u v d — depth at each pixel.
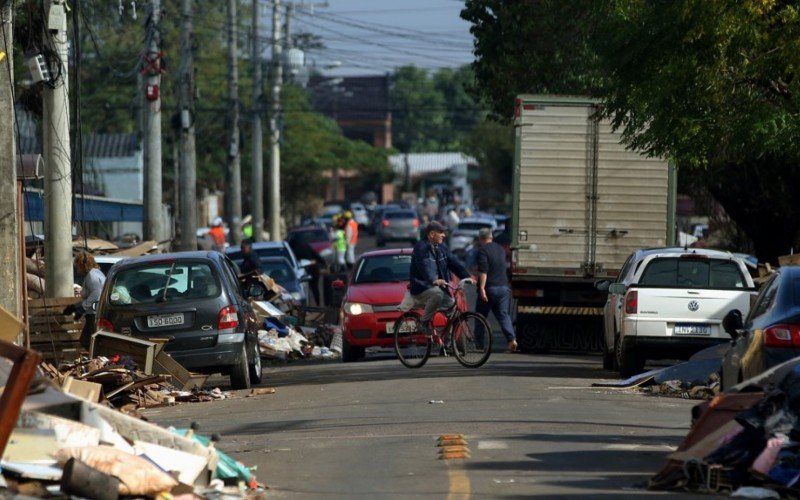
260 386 59.38
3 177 48.12
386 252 76.94
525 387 53.03
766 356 39.34
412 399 48.84
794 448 28.09
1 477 24.39
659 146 54.59
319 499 28.22
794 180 91.81
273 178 181.00
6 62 47.84
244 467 30.08
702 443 29.14
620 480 30.08
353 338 72.00
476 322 61.16
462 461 33.19
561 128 74.19
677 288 57.03
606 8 54.38
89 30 71.06
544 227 74.50
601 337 76.00
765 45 50.75
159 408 50.28
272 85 179.75
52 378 48.66
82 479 24.23
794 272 41.56
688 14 50.09
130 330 54.88
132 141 184.75
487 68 106.00
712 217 125.00
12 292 48.34
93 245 87.88
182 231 109.19
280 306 91.25
